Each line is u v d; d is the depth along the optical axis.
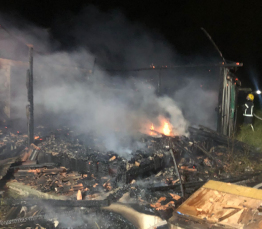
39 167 5.39
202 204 2.91
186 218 2.69
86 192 4.41
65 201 3.96
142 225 3.52
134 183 4.88
